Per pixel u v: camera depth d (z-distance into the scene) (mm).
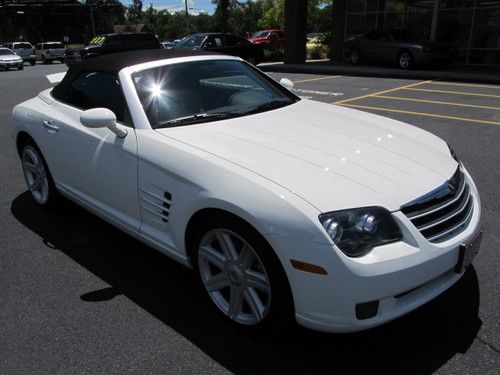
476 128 7520
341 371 2424
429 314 2842
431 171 2672
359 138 3021
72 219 4324
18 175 5656
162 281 3287
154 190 2955
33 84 17141
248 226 2426
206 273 2830
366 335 2682
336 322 2262
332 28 22891
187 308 2979
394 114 8883
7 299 3096
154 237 3066
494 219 4109
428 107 9539
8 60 27969
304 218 2227
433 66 17734
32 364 2516
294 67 19297
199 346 2633
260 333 2643
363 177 2484
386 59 17969
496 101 10062
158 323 2834
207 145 2830
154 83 3422
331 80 15000
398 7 20172
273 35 28969
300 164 2570
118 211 3389
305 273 2238
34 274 3398
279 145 2822
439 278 2488
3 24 75625
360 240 2219
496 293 3027
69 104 3938
